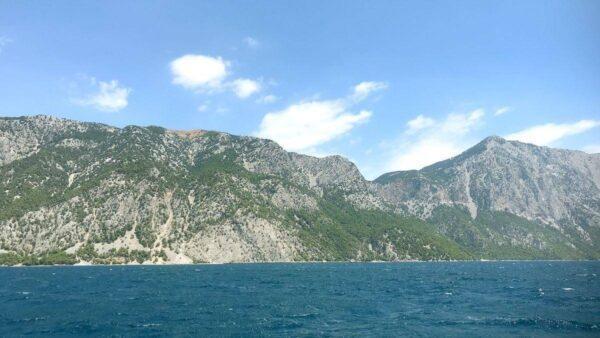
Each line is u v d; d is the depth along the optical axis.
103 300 112.31
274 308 99.06
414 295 126.56
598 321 81.31
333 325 78.75
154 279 184.75
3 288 143.62
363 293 132.50
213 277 198.38
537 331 73.19
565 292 133.50
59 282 167.75
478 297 121.19
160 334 70.81
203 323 80.06
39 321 81.56
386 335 70.50
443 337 69.00
